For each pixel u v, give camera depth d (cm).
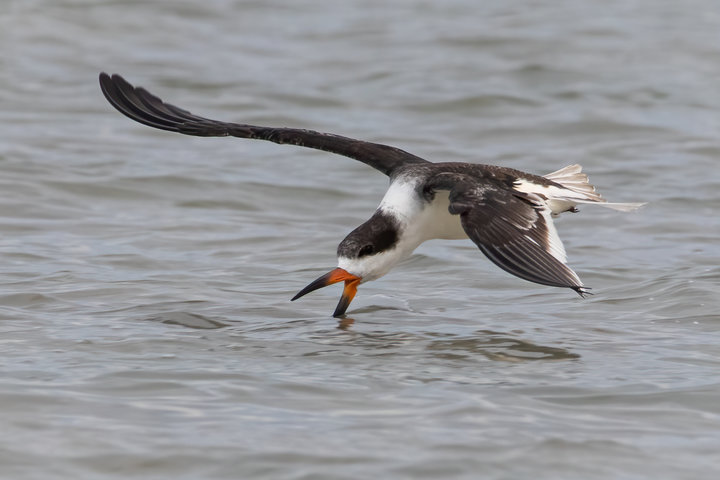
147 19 3167
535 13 3297
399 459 830
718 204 1819
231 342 1136
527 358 1087
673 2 3481
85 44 2906
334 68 2772
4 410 912
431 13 3322
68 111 2378
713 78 2670
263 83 2631
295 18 3281
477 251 1559
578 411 930
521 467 820
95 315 1233
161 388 977
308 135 1276
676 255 1533
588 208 1803
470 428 885
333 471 809
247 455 835
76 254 1509
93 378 1001
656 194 1881
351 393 969
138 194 1847
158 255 1523
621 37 3019
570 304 1305
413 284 1405
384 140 2234
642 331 1183
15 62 2716
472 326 1212
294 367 1048
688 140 2212
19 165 1931
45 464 820
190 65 2769
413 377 1021
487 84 2598
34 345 1105
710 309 1254
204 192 1875
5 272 1402
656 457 841
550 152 2158
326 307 1295
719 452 851
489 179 1123
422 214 1138
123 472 811
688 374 1030
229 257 1530
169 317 1230
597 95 2522
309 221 1752
